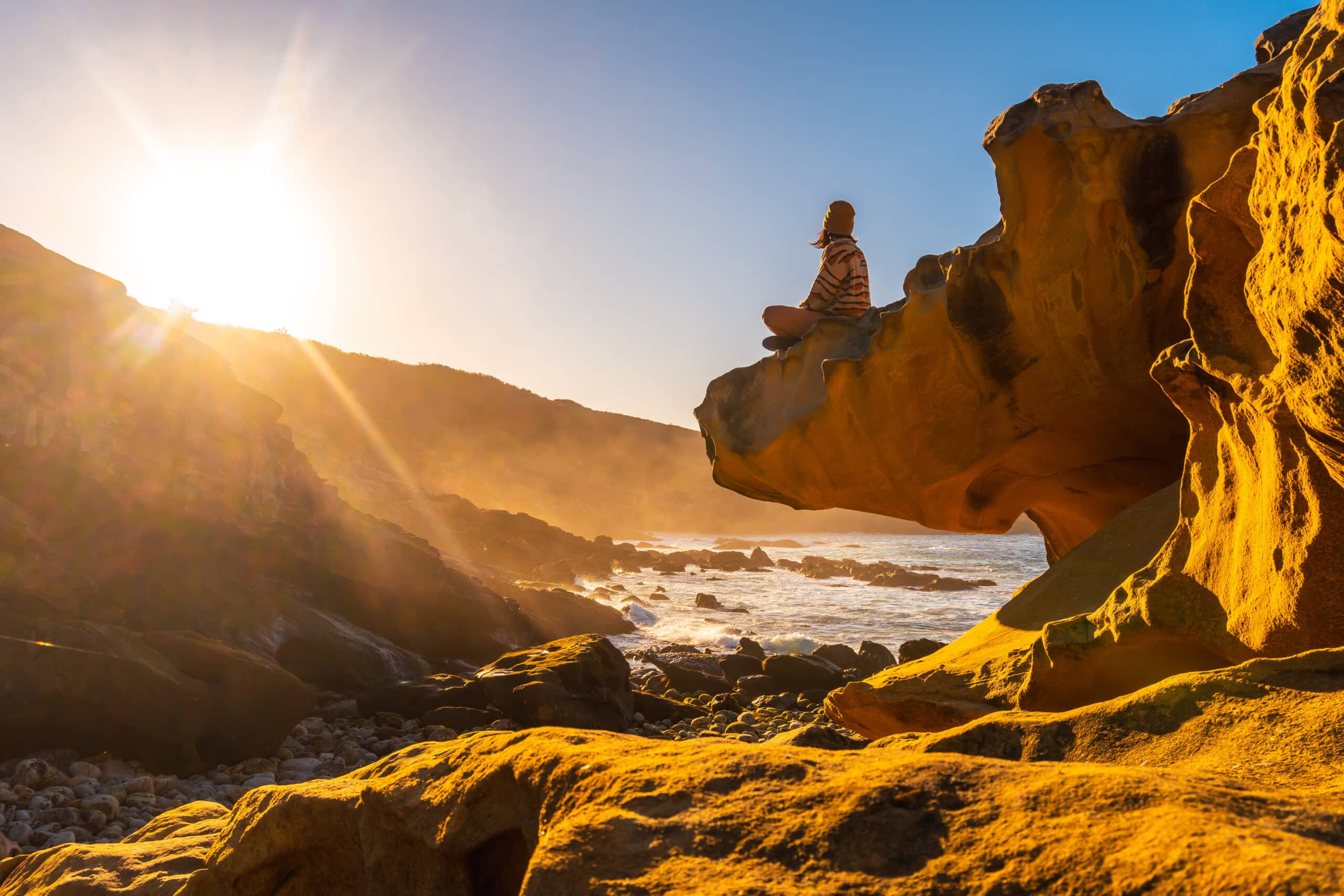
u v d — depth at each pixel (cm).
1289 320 230
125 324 1321
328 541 1441
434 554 1859
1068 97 524
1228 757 156
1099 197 527
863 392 700
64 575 1006
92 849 304
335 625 1269
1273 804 105
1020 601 505
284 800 204
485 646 1545
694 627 2355
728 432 805
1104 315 562
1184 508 338
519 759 159
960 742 184
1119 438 654
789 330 794
